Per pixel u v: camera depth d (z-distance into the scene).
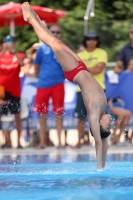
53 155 19.39
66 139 24.64
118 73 23.58
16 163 16.77
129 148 21.86
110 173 13.59
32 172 14.15
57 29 22.16
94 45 22.11
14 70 22.62
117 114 23.16
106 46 30.72
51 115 23.34
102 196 9.80
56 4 45.44
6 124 23.22
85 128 23.58
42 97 22.12
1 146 23.06
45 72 22.08
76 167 15.32
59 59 15.01
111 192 10.27
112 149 21.48
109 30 30.70
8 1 45.03
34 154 19.86
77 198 9.60
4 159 18.09
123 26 30.86
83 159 17.80
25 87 23.77
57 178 12.70
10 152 20.86
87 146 23.11
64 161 17.22
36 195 10.04
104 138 14.34
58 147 22.02
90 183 11.68
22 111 23.55
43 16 29.25
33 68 23.44
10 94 22.75
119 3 45.28
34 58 23.44
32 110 23.66
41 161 17.31
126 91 23.56
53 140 26.00
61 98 22.16
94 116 14.09
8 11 26.72
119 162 16.58
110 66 28.66
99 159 14.21
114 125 23.20
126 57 23.50
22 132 25.12
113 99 23.62
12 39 22.52
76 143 24.09
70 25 30.08
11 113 22.80
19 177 13.02
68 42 29.98
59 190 10.66
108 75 23.61
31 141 23.83
